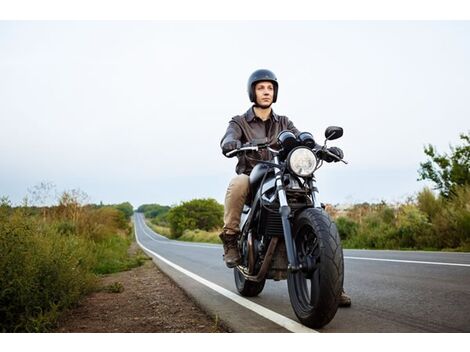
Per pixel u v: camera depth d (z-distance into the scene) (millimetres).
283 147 3625
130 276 8055
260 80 4422
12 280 3568
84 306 4652
